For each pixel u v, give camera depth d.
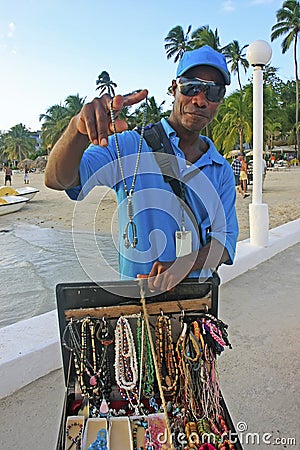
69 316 1.41
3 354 2.42
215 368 1.44
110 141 1.43
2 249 8.68
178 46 37.56
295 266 4.91
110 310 1.41
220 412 1.44
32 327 2.77
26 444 1.97
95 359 1.42
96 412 1.44
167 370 1.45
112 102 1.12
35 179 39.03
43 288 6.14
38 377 2.50
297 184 17.88
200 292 1.43
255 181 5.14
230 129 25.58
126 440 1.36
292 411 2.21
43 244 9.12
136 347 1.42
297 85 40.28
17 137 76.19
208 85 1.39
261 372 2.59
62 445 1.33
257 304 3.75
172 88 1.51
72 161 1.26
